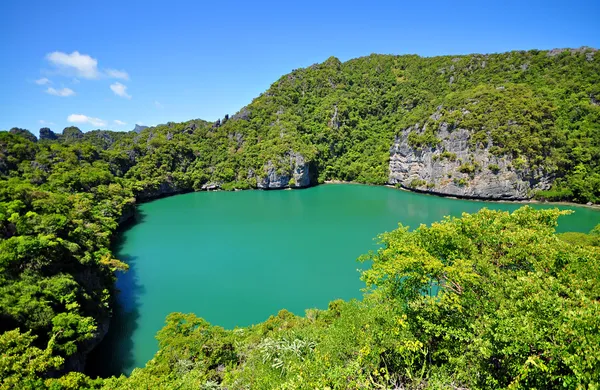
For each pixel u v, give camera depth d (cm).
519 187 9062
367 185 13225
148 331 3519
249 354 2502
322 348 1745
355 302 2236
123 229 7325
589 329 959
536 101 9650
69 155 8812
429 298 1554
